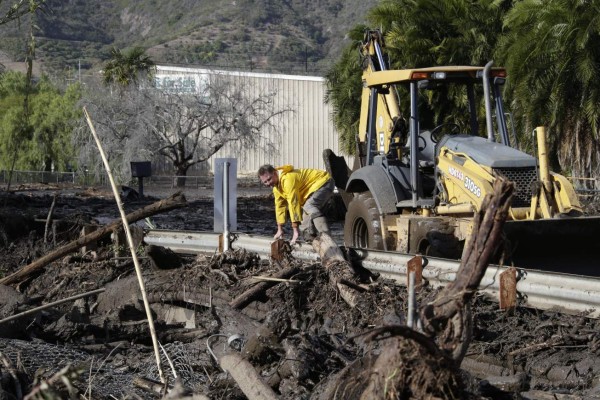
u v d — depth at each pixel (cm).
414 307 479
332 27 19925
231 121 4903
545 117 2298
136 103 4744
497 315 818
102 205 2861
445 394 455
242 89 4994
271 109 5306
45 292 1105
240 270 1063
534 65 2283
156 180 4834
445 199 1156
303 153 5650
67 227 1309
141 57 5425
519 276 836
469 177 1092
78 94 5528
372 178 1241
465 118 2142
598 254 1043
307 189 1110
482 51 2755
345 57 3531
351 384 496
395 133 1280
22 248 1284
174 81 4994
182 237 1202
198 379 699
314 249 1024
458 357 488
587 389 671
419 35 2842
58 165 5528
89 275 1136
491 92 1217
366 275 980
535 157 1107
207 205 2966
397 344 464
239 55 16012
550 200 1068
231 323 885
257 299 968
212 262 1073
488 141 1165
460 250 1061
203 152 5362
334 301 927
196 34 18300
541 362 723
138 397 621
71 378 449
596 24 2131
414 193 1177
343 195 1509
